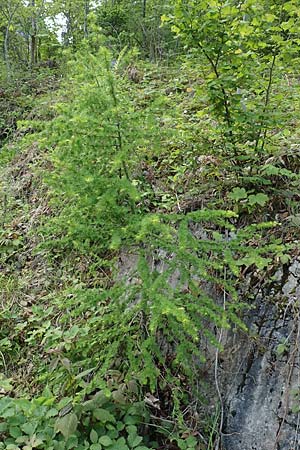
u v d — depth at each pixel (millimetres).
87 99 2133
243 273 2533
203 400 2344
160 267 2742
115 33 7953
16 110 6898
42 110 5723
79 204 2207
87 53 2246
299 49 2631
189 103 4176
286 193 2703
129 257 3066
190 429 2361
